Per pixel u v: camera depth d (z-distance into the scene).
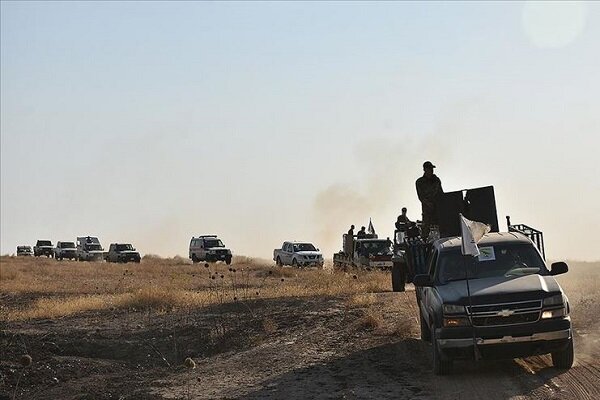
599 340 15.05
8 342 19.98
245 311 22.94
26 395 14.86
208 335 20.17
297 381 13.69
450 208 16.08
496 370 13.20
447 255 14.16
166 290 27.70
